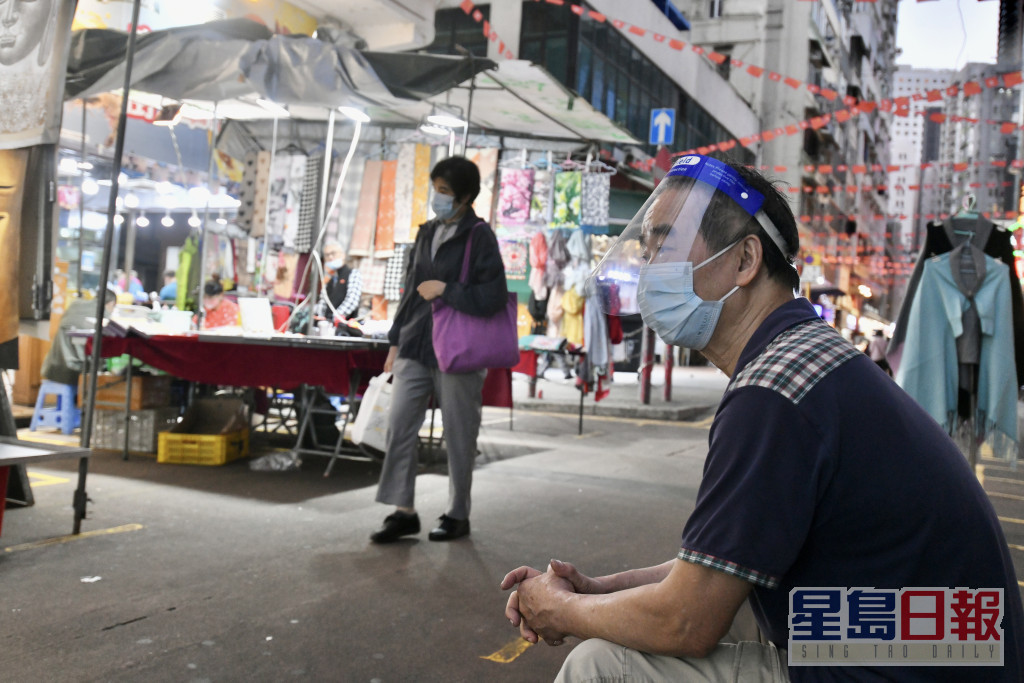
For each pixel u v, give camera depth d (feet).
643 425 32.89
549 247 29.45
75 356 22.79
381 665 8.50
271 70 19.26
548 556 12.84
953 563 3.63
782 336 4.02
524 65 23.03
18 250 11.80
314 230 28.40
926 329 15.10
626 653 4.13
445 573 11.73
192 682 7.86
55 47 11.65
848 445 3.64
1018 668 3.75
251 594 10.45
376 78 18.76
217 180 34.14
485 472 20.20
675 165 4.55
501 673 8.46
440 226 13.80
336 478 18.61
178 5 28.12
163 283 45.16
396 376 13.74
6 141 12.16
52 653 8.36
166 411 21.20
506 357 13.38
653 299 4.34
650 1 61.05
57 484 16.56
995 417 14.73
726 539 3.67
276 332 20.74
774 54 107.96
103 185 32.50
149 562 11.57
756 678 3.98
